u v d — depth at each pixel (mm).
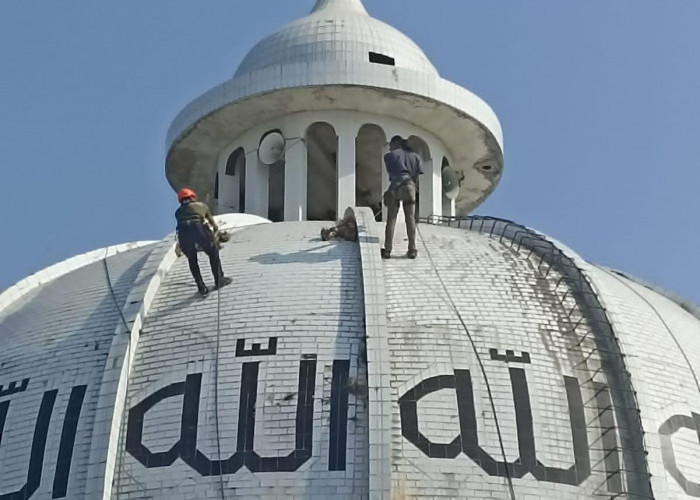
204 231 49188
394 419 45531
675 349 50562
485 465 45031
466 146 61250
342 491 44188
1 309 53688
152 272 50281
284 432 45250
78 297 51750
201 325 48156
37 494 45625
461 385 46438
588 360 48125
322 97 58250
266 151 58938
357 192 61250
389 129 59406
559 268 51219
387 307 48500
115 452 45562
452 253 51625
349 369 46375
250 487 44406
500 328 48219
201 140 60656
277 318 47906
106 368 46844
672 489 46688
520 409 46312
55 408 47188
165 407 46250
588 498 45438
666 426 47906
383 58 59750
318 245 51500
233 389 46188
